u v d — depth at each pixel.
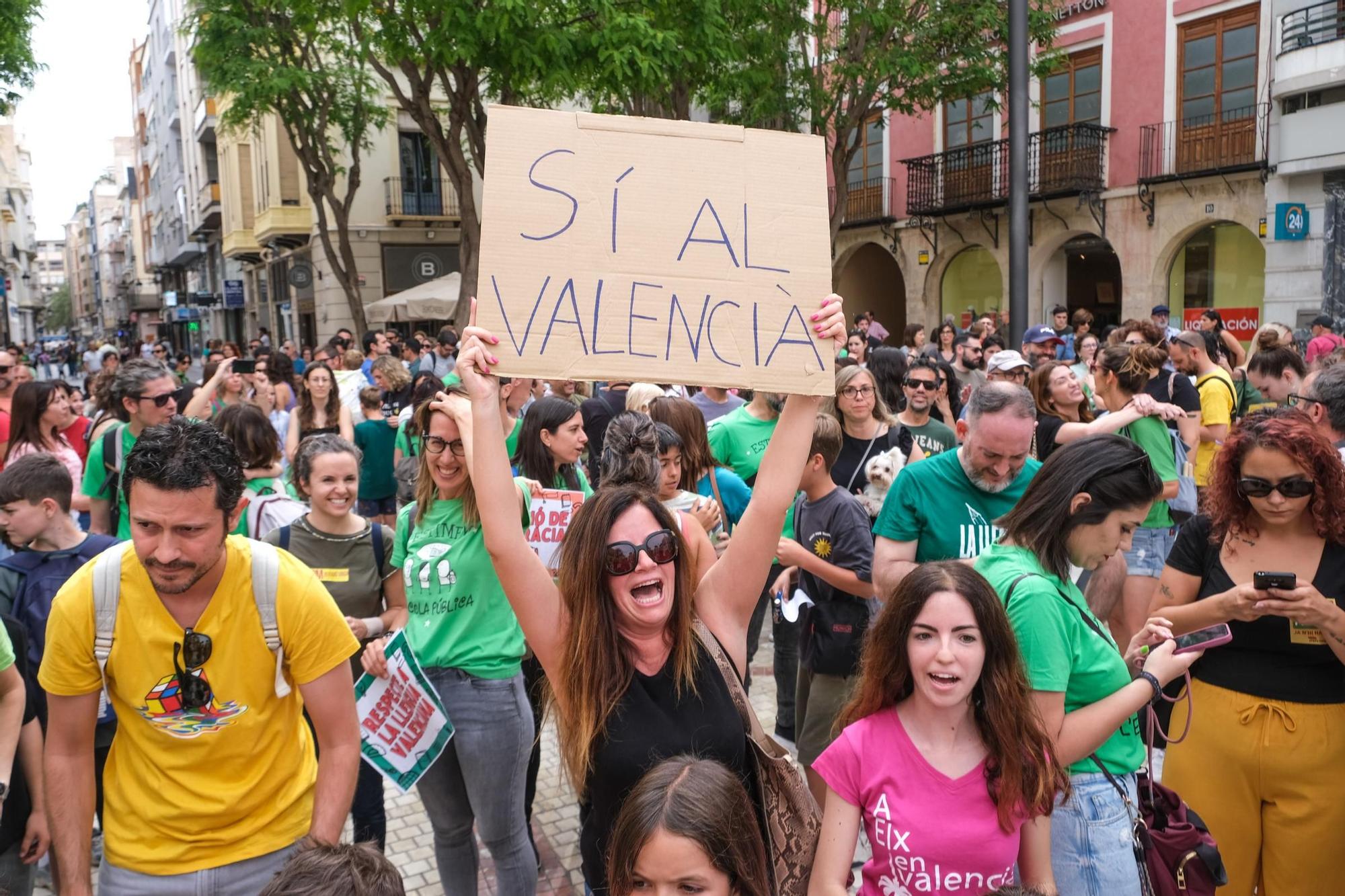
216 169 40.56
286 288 31.91
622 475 3.46
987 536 3.29
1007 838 2.12
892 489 3.46
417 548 3.26
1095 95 18.44
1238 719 2.85
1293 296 15.44
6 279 44.38
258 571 2.29
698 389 7.56
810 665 3.73
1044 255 19.61
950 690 2.10
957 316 21.91
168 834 2.30
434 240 26.70
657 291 2.20
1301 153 14.94
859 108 16.89
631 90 14.06
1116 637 4.84
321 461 3.54
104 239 122.88
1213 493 2.96
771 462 2.37
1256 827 2.88
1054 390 5.32
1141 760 2.51
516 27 12.47
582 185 2.19
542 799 4.52
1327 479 2.73
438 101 25.92
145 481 2.03
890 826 2.15
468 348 2.16
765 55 15.78
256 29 17.31
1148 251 17.77
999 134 19.98
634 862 1.81
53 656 2.27
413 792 4.64
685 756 1.95
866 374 4.89
